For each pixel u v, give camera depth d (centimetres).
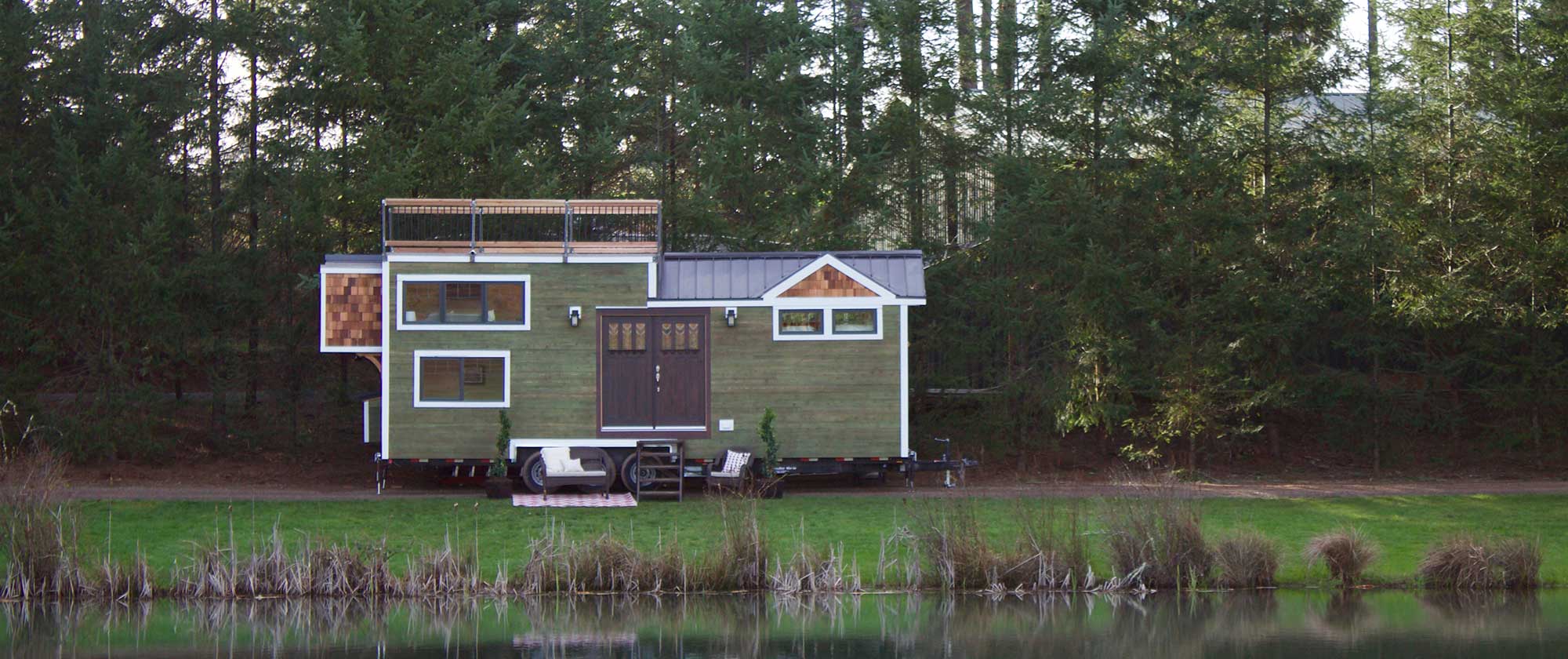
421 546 1988
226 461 3033
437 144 2972
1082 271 3048
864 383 2606
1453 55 3170
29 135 2970
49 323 2906
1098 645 1537
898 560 1948
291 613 1705
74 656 1478
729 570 1845
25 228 2817
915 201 3281
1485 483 2906
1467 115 3150
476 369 2581
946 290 3191
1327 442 3256
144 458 2962
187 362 3098
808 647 1534
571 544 1920
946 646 1538
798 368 2602
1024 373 3083
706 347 2602
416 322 2578
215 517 2153
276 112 3150
